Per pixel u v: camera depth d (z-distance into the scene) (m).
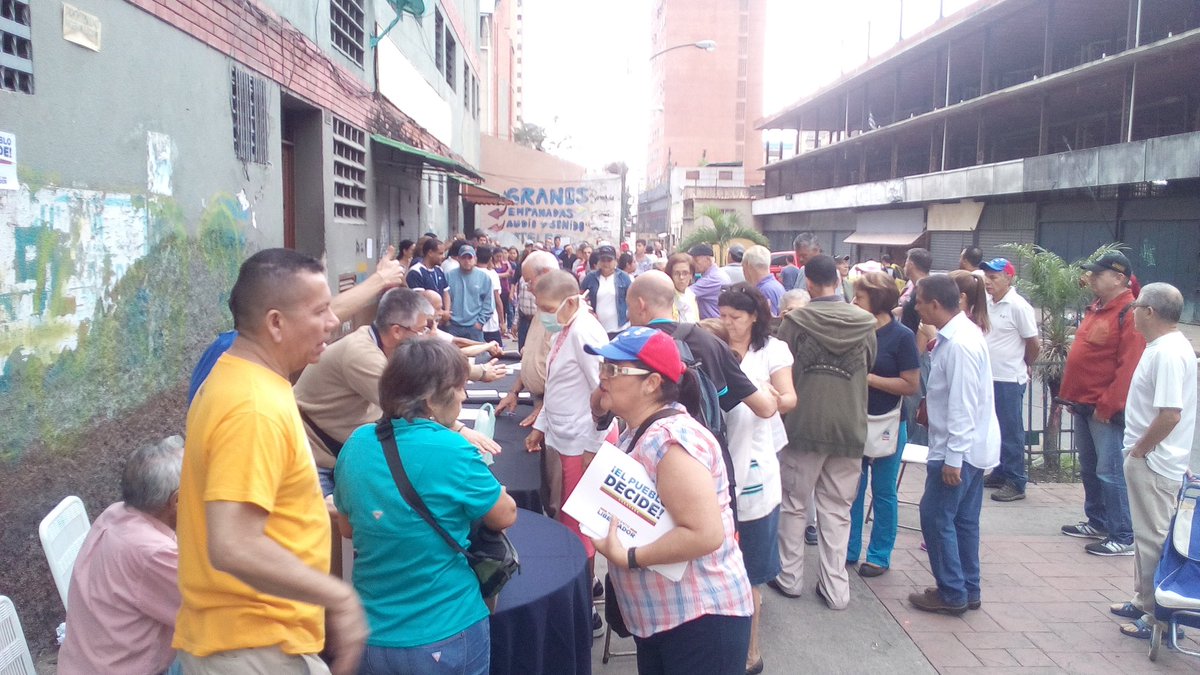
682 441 2.57
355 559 2.59
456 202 24.91
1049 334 8.21
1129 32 21.38
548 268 6.69
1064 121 31.22
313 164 9.27
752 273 7.74
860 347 4.72
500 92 56.31
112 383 4.63
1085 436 6.05
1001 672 4.20
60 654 2.76
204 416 2.02
